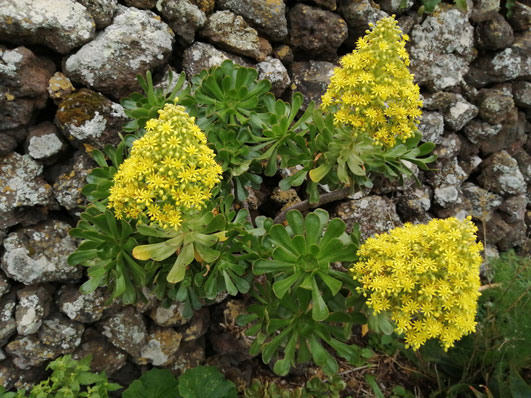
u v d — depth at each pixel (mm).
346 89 526
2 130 637
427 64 899
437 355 840
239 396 835
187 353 834
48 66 653
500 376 764
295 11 792
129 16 667
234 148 614
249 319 615
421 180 970
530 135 1068
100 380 640
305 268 520
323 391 774
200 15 712
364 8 809
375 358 928
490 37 938
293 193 863
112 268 544
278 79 784
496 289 875
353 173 583
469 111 947
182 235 507
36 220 682
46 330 700
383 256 497
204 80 596
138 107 621
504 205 1048
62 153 686
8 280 676
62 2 613
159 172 443
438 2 851
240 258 568
